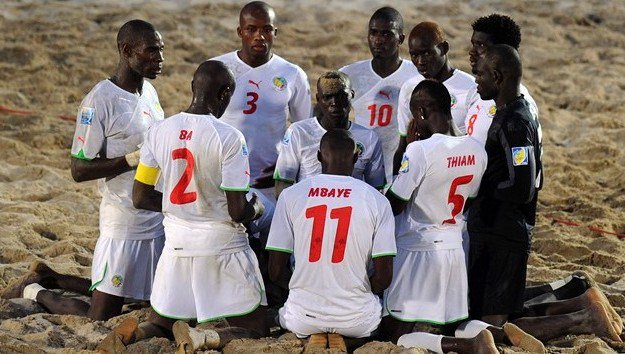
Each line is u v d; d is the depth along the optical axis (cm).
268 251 2327
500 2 6325
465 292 2239
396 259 2236
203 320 2191
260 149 2634
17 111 4441
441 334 2309
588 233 3275
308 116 2722
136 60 2372
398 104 2708
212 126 2177
